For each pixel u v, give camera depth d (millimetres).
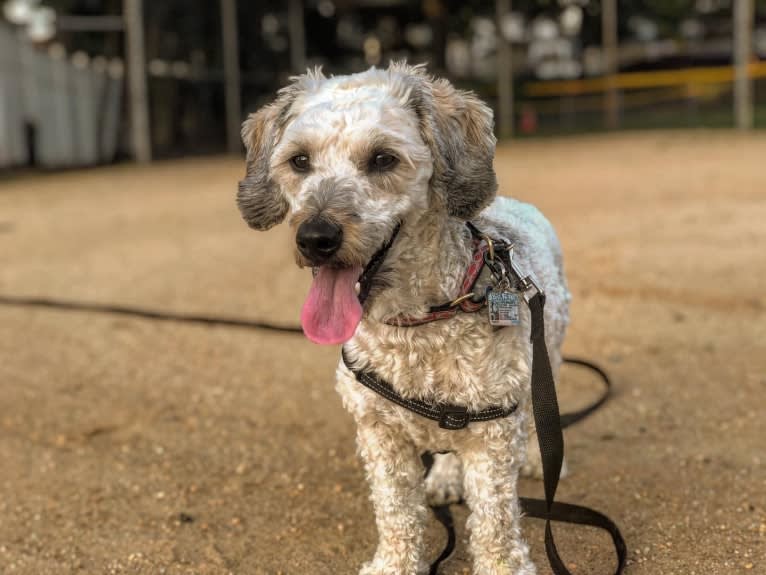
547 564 913
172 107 7781
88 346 1722
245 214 935
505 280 822
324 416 1337
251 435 1279
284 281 2217
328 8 9508
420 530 885
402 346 811
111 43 7211
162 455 1223
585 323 1710
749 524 960
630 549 929
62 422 1348
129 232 3088
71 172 5859
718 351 1502
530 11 9797
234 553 971
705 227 2516
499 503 840
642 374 1424
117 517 1058
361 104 821
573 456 1151
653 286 1924
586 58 10164
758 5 9453
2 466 1201
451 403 814
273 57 9188
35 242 2914
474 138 875
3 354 1680
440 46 9477
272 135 908
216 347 1690
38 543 1007
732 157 4469
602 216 2840
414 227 815
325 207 780
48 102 5988
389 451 858
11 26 5887
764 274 1951
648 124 8273
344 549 970
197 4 7703
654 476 1081
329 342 768
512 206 1037
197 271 2367
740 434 1184
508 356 817
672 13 9578
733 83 9359
